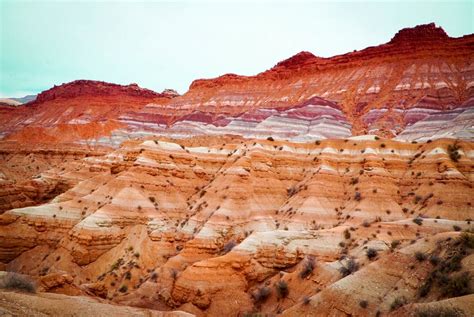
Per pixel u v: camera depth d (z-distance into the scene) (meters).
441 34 155.75
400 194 61.72
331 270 40.38
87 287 49.28
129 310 31.94
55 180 92.94
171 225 63.25
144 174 69.56
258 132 128.75
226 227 59.62
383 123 126.06
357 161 68.12
